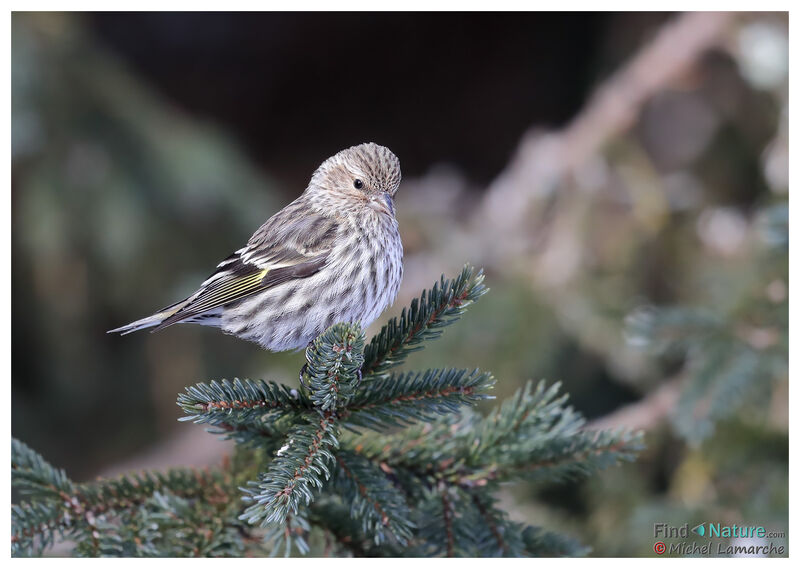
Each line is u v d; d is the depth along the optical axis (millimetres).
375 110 17984
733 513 8742
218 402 5504
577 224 11984
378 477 5812
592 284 11398
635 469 10531
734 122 12852
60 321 11477
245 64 17375
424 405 5766
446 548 6004
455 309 5863
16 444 6055
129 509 6117
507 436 6203
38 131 10750
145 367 12070
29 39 10812
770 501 8781
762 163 12406
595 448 6172
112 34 16172
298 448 5430
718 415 8008
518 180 12453
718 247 11789
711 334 8461
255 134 17500
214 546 5883
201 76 17094
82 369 11797
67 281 11258
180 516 6023
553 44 16266
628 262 11898
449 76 17594
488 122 17172
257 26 17203
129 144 11281
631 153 12383
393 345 5902
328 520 6266
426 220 12188
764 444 9344
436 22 17469
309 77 17812
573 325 11062
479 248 11906
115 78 11523
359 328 5562
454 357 10656
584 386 11656
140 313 11539
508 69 17031
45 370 11758
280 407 5734
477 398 5750
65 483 6059
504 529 6059
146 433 12250
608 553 10125
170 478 6246
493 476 6195
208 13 16734
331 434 5504
